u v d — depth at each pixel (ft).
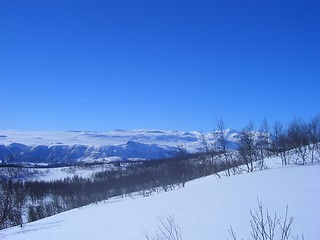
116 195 261.65
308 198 60.90
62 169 579.89
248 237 42.83
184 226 56.80
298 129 193.88
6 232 108.88
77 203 277.23
